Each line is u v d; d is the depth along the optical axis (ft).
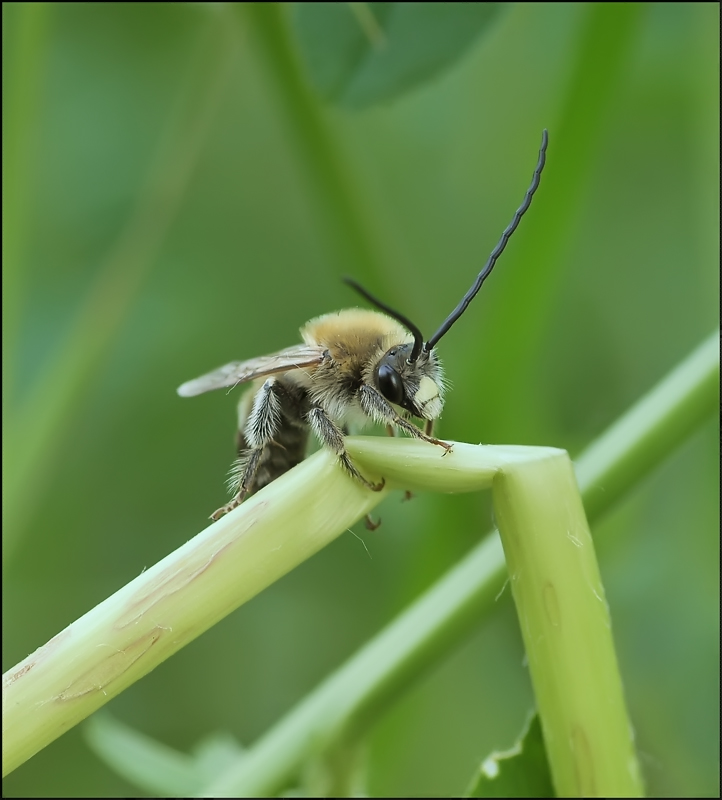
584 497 0.48
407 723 0.54
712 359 0.48
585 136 0.55
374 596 0.62
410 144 0.62
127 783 0.60
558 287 0.57
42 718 0.42
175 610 0.44
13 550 0.57
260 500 0.44
